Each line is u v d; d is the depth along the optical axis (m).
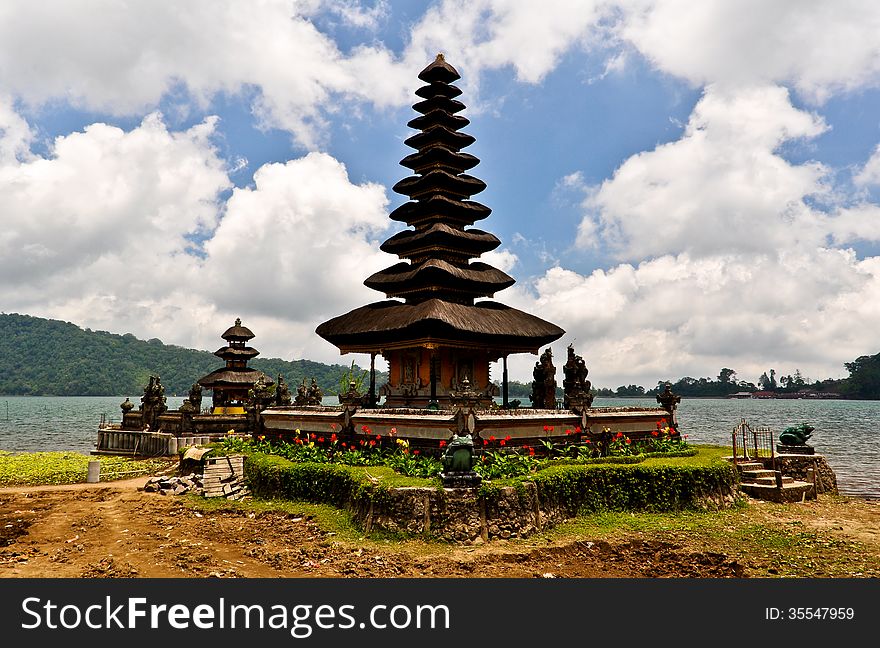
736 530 24.97
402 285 39.62
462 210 40.50
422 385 36.66
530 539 21.91
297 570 18.91
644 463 28.50
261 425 37.75
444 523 21.31
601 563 20.48
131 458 47.41
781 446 37.94
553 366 39.84
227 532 23.67
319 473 27.14
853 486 45.41
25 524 24.91
